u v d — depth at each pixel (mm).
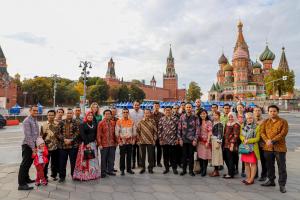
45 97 87625
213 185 7656
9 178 8195
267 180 8195
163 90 177625
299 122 33125
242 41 126375
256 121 8094
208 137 8570
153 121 9289
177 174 8953
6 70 85438
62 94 93000
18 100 84000
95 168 8258
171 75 185000
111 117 9203
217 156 8523
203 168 8773
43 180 7527
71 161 8188
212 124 8797
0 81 72562
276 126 7328
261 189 7301
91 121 8328
